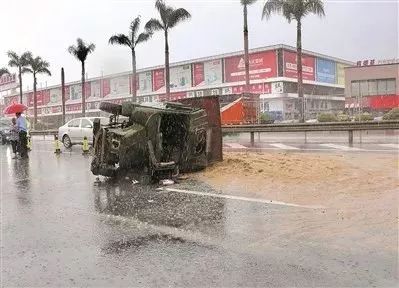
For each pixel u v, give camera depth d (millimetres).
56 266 4672
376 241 5105
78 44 40156
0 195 8922
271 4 29141
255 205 7109
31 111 75562
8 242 5559
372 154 13312
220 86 51906
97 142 10422
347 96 39781
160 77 57562
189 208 7082
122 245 5305
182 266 4547
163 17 34938
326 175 9273
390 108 31312
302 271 4309
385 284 3969
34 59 50156
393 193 7516
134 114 9867
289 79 47906
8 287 4164
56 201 8148
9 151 20531
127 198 8102
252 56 49562
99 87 64188
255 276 4227
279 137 23766
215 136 11266
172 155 10430
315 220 6078
